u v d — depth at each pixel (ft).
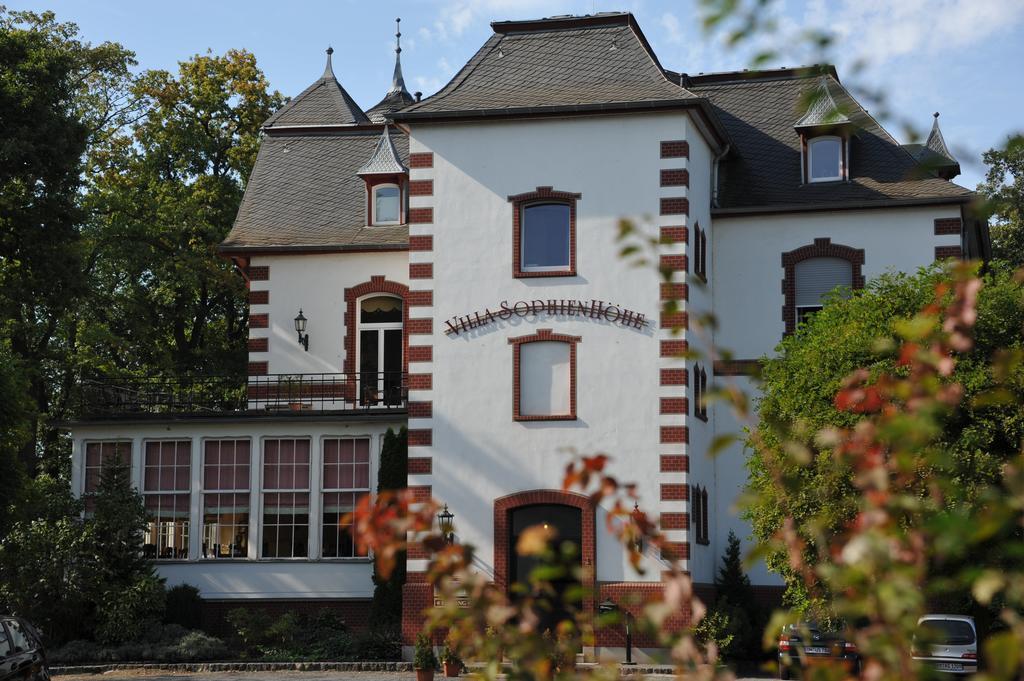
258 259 107.65
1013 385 54.19
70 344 140.87
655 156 87.30
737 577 91.35
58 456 141.18
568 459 85.25
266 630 88.22
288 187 113.29
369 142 116.26
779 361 73.36
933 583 11.98
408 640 84.89
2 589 86.58
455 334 87.97
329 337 105.91
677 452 84.17
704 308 93.81
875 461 13.03
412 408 87.76
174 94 148.46
